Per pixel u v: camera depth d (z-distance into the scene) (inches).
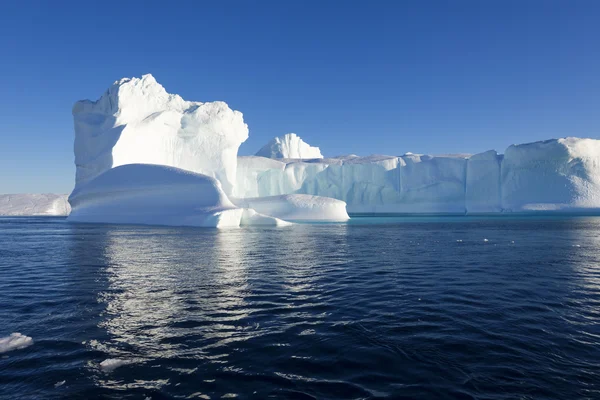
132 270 388.8
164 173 1274.6
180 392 137.8
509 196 2080.5
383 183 2315.5
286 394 136.7
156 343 184.5
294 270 392.8
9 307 246.2
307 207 1515.7
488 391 137.7
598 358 166.7
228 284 321.4
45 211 4094.5
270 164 2260.1
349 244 658.8
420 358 167.0
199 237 772.0
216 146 1841.8
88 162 1584.6
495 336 194.2
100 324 212.4
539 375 150.3
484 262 450.9
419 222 1448.1
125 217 1256.8
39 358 165.8
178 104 1870.1
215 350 176.4
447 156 2493.8
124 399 132.3
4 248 592.7
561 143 1936.5
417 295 284.4
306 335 196.2
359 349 177.3
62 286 310.0
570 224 1257.4
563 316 230.1
